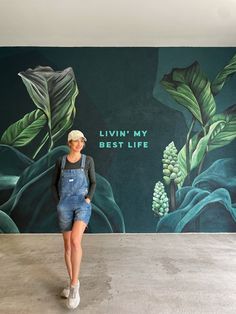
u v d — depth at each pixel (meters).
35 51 4.29
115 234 4.27
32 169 4.29
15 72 4.29
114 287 2.61
